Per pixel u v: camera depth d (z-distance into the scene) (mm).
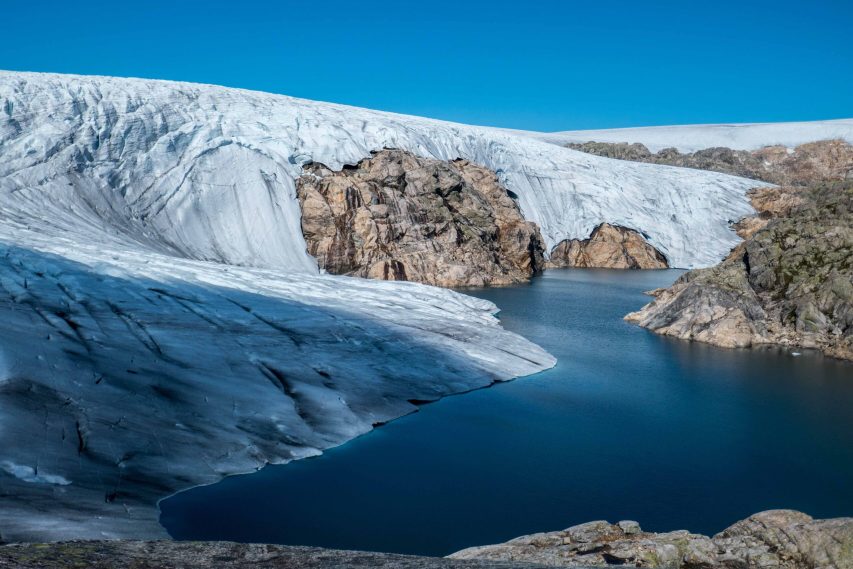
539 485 18359
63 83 56938
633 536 11789
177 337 24766
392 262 55250
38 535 12727
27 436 16344
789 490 18250
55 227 41781
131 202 50375
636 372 30000
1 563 7719
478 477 18797
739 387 27734
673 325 38188
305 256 54750
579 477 18922
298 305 32688
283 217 55812
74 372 19875
